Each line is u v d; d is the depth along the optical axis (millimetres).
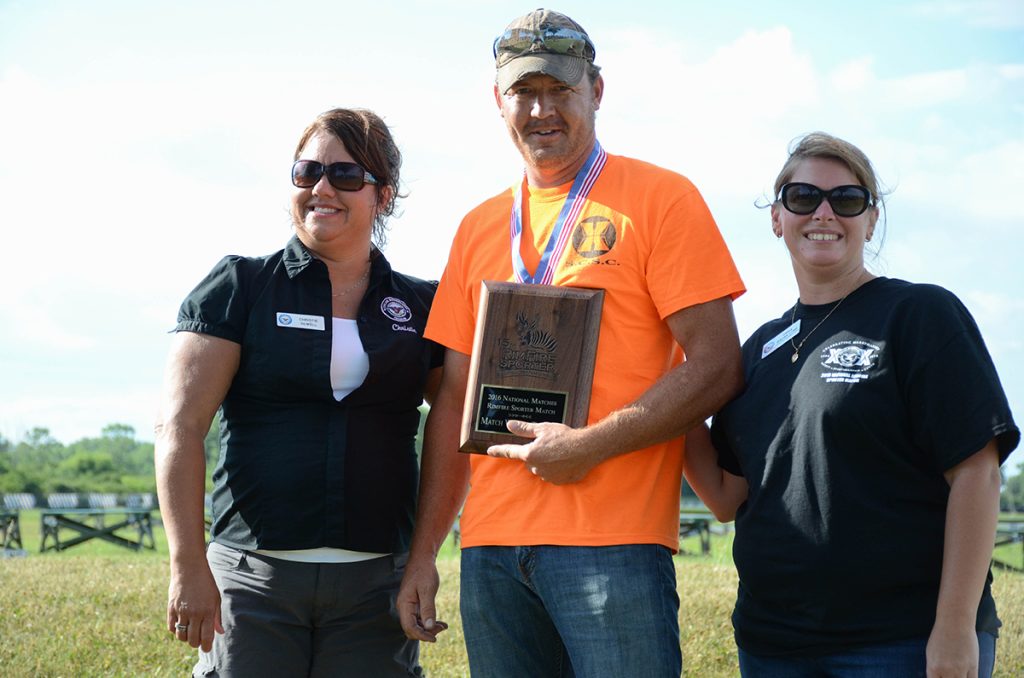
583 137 3553
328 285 3787
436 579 3629
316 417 3664
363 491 3656
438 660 5844
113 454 93750
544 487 3350
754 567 3244
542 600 3381
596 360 3389
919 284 3150
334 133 3779
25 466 70812
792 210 3332
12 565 10734
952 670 2840
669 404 3229
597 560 3242
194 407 3561
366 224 3857
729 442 3467
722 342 3322
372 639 3701
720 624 6547
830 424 3082
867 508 3027
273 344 3654
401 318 3889
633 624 3205
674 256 3350
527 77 3434
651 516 3318
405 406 3867
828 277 3318
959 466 2949
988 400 2912
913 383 3004
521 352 3412
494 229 3727
